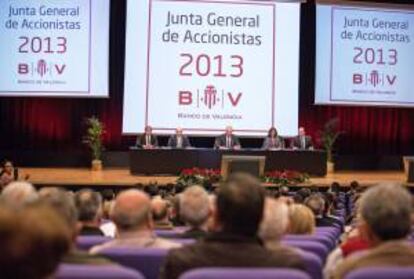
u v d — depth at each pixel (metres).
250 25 14.85
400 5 15.41
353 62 15.37
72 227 3.10
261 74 14.90
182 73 14.73
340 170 16.05
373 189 2.91
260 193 2.84
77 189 11.65
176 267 2.74
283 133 14.98
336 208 9.16
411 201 2.90
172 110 14.73
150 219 3.48
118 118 15.70
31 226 1.73
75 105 15.70
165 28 14.72
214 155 12.83
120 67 15.59
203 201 3.99
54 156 15.56
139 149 12.76
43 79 14.47
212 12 14.77
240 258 2.73
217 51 14.79
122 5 15.45
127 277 2.30
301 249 3.63
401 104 15.55
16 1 14.40
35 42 14.45
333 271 3.13
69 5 14.50
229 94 14.81
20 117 15.57
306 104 16.03
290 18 14.95
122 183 11.64
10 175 11.31
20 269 1.70
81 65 14.54
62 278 2.28
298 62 15.00
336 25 15.28
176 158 12.80
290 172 11.75
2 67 14.39
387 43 15.45
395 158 16.39
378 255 2.70
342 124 16.38
